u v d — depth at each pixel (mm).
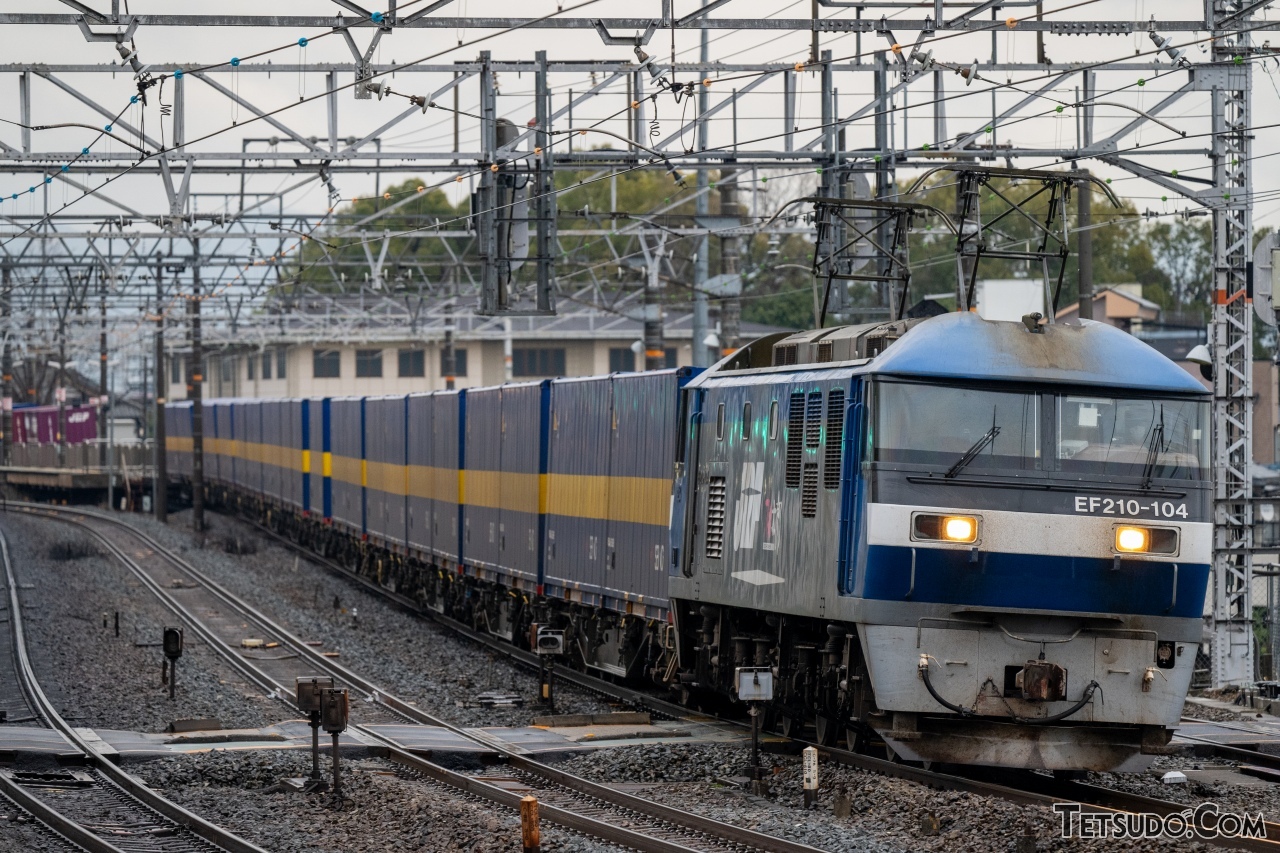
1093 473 59375
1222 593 97062
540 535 106938
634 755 69438
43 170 98062
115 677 101625
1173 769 68375
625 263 149875
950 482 58562
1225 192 96375
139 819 58500
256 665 110812
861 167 102125
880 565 58219
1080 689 59094
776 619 69188
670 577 79250
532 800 49031
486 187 99062
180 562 176625
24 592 147750
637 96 95562
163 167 96000
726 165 100312
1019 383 59344
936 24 89375
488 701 91062
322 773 67000
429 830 55312
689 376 82312
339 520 178375
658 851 50594
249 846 51625
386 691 97688
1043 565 58562
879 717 60312
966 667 58531
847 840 50875
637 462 87938
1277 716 86062
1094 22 92000
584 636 100812
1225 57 94688
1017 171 63562
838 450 61438
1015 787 62031
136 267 175875
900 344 59844
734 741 73250
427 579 142125
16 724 84438
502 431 115875
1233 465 98000
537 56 95000
